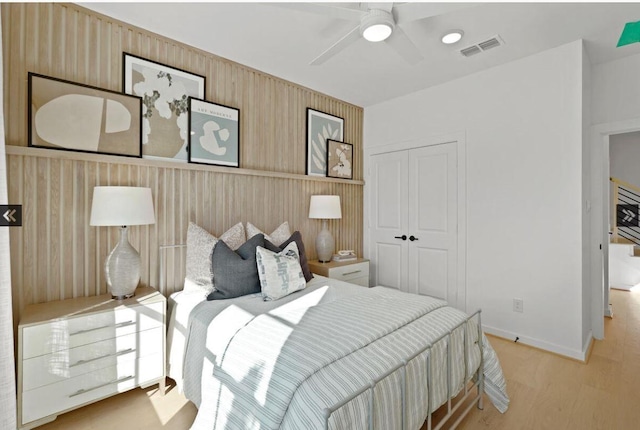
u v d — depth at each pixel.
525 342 2.85
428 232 3.57
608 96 2.91
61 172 2.05
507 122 2.96
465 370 1.80
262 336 1.55
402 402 1.31
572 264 2.60
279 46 2.66
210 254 2.34
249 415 1.27
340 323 1.65
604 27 2.37
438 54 2.78
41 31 1.99
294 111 3.43
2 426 1.56
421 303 2.00
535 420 1.83
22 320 1.65
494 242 3.05
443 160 3.45
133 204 1.99
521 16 2.22
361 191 4.26
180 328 2.11
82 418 1.84
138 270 2.12
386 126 3.99
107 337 1.85
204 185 2.71
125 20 2.29
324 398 1.13
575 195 2.59
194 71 2.67
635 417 1.86
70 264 2.09
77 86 2.09
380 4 1.71
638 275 4.75
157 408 1.94
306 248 3.57
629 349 2.78
